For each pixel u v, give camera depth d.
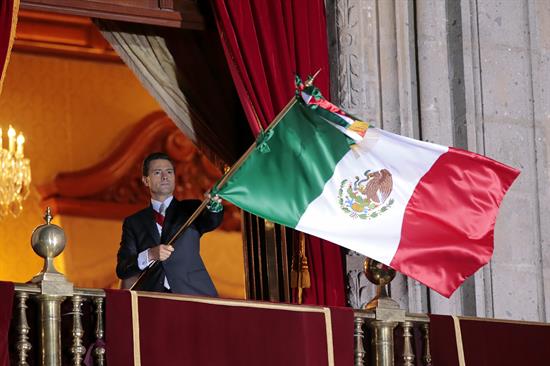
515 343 22.78
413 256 22.25
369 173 22.52
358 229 22.23
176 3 26.55
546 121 27.78
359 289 25.31
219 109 27.03
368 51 26.58
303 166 22.34
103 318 19.41
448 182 22.61
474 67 27.22
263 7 25.77
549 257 27.09
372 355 21.70
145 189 37.19
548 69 28.09
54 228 19.42
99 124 37.12
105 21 26.83
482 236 22.52
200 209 22.05
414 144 22.72
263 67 25.44
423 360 22.17
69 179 36.44
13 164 33.09
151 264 22.30
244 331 20.34
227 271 38.06
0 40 23.67
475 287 26.19
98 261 36.19
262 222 26.52
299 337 20.78
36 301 19.11
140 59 26.84
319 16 26.30
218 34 26.84
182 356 19.73
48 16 36.44
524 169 27.23
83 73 37.22
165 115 37.66
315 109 22.55
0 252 35.16
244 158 22.14
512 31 27.75
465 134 26.80
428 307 26.02
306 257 25.03
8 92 36.31
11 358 18.84
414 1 27.28
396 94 26.69
